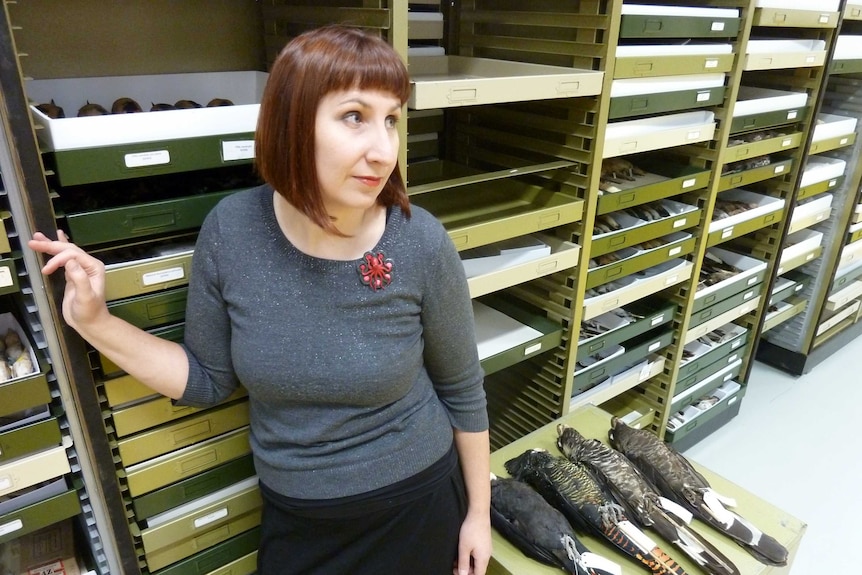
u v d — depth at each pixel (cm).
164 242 103
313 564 100
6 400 87
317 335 85
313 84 72
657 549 127
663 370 203
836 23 182
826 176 225
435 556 104
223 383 98
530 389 181
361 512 95
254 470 117
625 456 153
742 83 212
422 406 100
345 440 93
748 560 130
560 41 136
